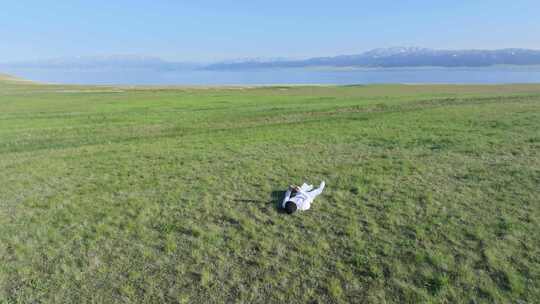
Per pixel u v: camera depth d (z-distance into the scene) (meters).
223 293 6.49
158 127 25.70
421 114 25.95
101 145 19.53
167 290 6.61
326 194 10.66
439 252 7.38
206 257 7.59
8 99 50.97
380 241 7.93
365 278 6.74
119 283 6.84
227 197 10.67
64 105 42.12
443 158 13.84
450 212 9.12
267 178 12.29
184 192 11.19
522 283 6.39
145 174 13.23
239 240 8.20
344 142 17.62
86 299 6.44
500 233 7.99
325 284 6.62
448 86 73.12
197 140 19.73
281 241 8.11
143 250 7.90
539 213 8.85
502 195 10.03
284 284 6.68
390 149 15.78
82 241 8.37
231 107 37.56
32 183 12.59
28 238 8.55
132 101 46.66
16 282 6.94
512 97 36.25
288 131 21.53
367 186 11.15
